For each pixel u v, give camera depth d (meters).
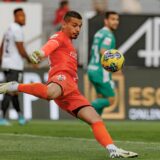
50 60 23.30
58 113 45.22
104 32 36.34
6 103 39.88
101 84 36.81
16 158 23.09
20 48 39.66
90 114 22.72
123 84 45.84
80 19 23.39
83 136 32.62
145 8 56.66
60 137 31.70
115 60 24.06
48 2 54.72
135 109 45.94
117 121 45.25
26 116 44.88
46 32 50.84
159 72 46.47
